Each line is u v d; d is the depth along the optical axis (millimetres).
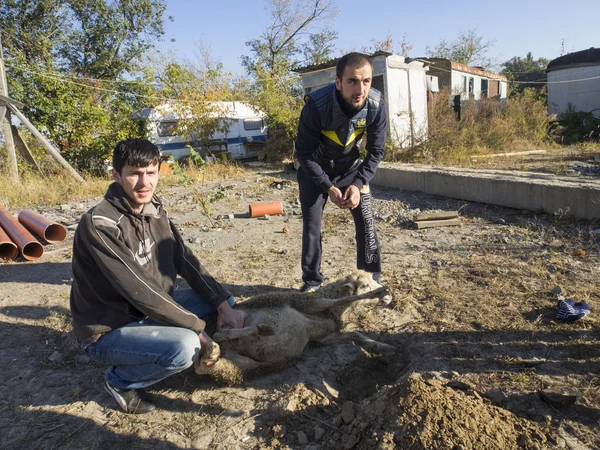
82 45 22469
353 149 3938
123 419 2875
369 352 3512
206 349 2730
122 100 18328
